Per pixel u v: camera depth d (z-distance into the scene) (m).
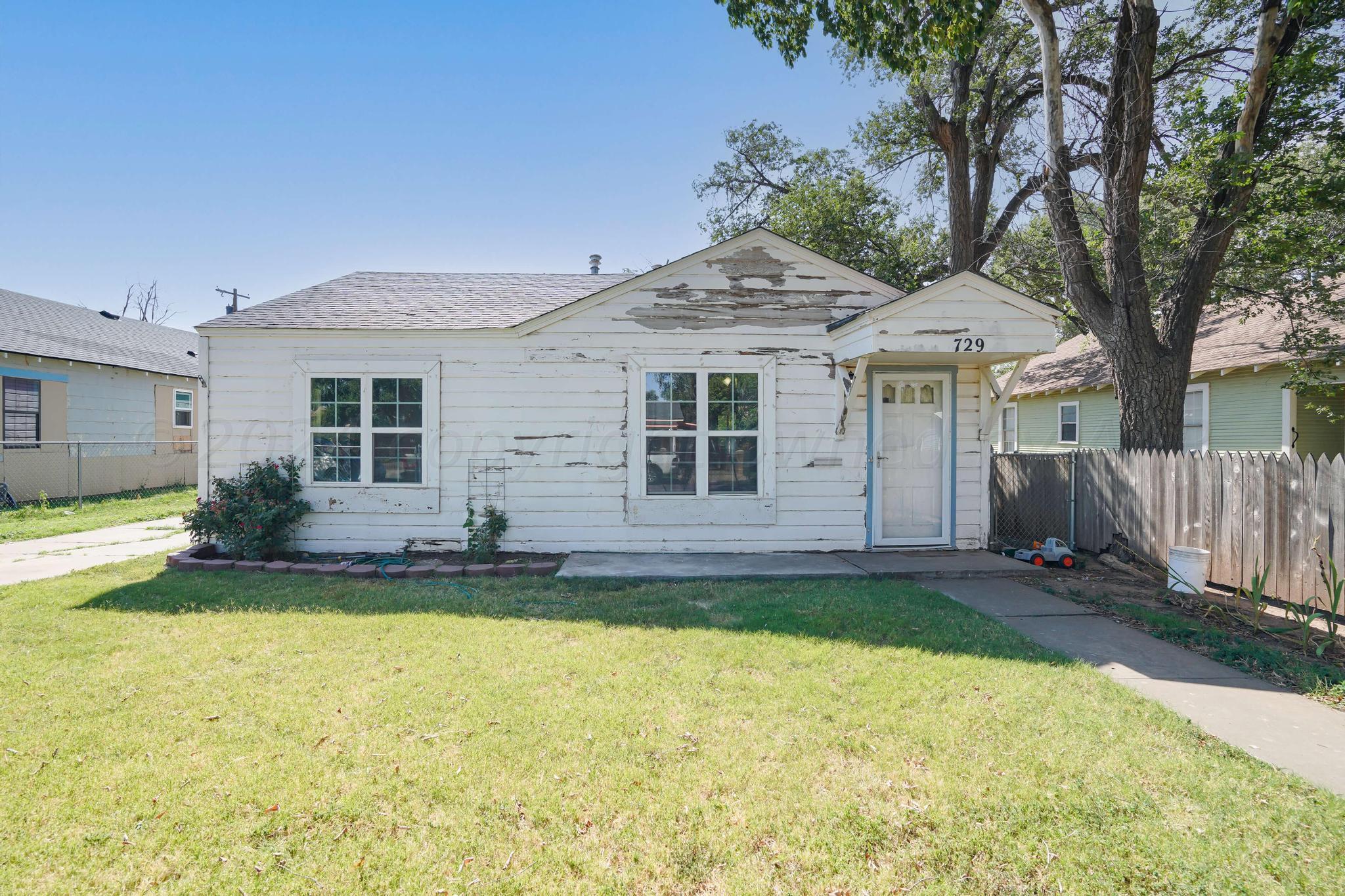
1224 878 2.49
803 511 9.00
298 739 3.50
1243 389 12.63
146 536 10.74
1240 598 6.68
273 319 8.88
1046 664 4.68
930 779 3.14
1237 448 12.74
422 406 8.78
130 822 2.79
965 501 9.17
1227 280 11.83
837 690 4.17
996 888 2.46
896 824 2.81
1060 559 8.34
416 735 3.55
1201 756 3.37
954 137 16.17
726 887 2.46
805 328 8.98
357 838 2.71
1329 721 3.84
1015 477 10.77
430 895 2.41
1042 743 3.49
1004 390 8.48
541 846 2.68
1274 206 9.36
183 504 15.37
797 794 3.03
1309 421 11.91
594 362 8.85
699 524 8.91
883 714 3.82
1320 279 10.59
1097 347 18.64
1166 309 9.33
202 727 3.63
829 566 8.03
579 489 8.85
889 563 8.22
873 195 18.16
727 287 8.91
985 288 7.55
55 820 2.79
